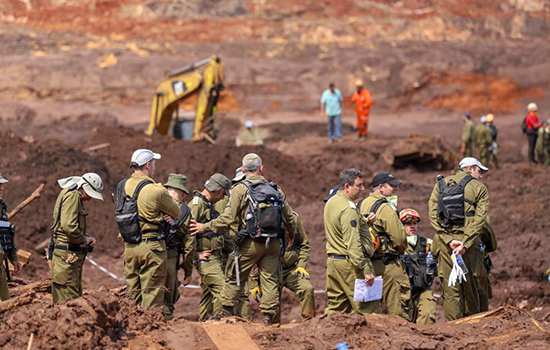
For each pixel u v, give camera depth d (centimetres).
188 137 7644
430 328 1988
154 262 2172
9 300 1742
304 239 2503
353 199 2181
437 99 13412
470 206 2391
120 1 15312
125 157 6366
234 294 2223
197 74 7144
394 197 2456
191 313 3653
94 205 4969
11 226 2241
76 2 15125
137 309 1805
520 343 1789
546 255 4119
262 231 2128
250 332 1852
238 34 14750
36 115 11350
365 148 7525
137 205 2162
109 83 12600
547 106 13538
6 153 5259
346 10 16050
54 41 13412
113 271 4412
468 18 15825
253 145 6944
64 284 2241
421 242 2600
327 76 13412
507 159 8888
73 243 2244
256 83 13100
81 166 5312
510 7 16725
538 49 14462
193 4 15500
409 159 7125
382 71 13538
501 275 4016
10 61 12512
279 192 2188
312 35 14950
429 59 13788
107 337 1595
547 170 6806
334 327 1848
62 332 1548
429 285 2573
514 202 5591
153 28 14550
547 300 3834
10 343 1548
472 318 2088
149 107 12438
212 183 2472
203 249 2495
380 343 1762
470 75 13675
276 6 15925
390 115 13038
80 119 11331
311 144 7888
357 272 2127
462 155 7681
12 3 14850
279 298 2288
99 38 14062
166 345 1678
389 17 15962
